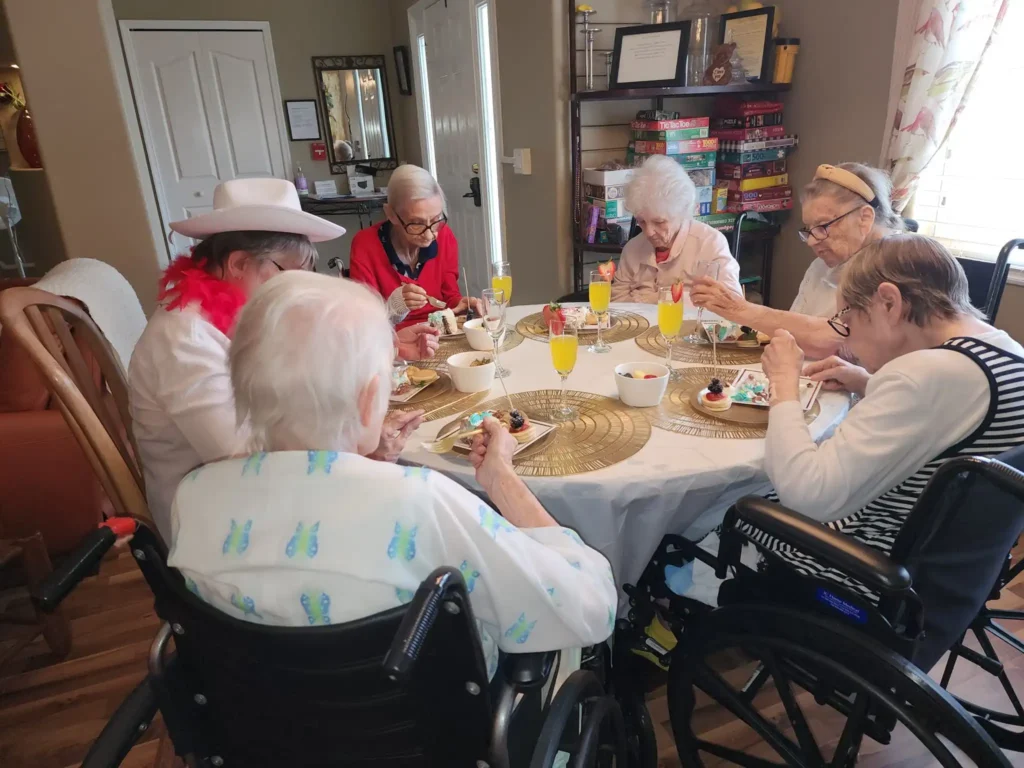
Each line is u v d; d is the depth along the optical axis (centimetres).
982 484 90
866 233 173
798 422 117
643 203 225
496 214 426
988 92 238
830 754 143
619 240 304
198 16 502
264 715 79
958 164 252
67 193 270
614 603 90
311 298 72
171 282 133
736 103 304
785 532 98
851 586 111
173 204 533
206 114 524
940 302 107
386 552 68
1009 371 99
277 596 68
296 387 70
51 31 252
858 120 274
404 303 198
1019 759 138
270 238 131
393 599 69
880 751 144
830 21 279
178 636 80
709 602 130
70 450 206
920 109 238
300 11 527
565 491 114
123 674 177
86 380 155
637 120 299
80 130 265
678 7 307
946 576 100
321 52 542
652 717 155
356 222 596
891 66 255
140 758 149
